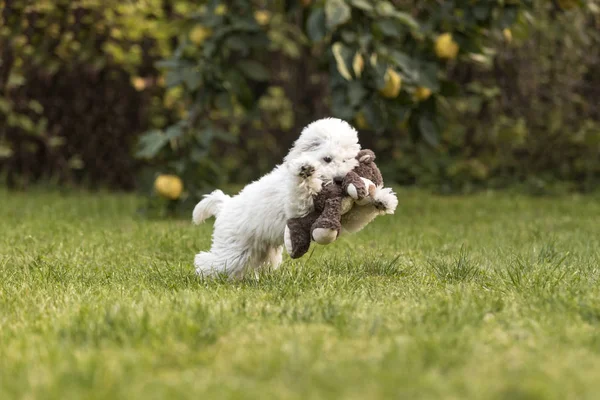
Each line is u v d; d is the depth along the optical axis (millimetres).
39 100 15422
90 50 14711
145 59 15250
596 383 3936
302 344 4598
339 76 10906
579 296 5875
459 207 13453
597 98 16422
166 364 4348
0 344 4836
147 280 6941
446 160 16328
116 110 15805
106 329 4906
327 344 4656
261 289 6445
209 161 11609
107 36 14859
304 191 5984
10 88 14797
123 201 13836
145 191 12453
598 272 7105
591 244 9039
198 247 8930
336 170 6047
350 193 5949
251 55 11789
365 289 6371
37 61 14461
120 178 16078
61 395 3826
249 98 11570
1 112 14836
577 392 3818
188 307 5461
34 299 6066
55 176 15805
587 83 16359
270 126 17906
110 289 6527
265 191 6594
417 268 7539
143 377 4105
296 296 6074
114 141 15922
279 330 4988
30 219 11336
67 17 14469
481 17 10672
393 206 6090
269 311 5457
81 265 7773
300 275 6812
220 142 17594
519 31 11477
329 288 6391
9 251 8703
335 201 5988
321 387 3893
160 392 3850
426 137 11375
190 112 11500
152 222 11148
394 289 6426
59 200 13750
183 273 7211
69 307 5723
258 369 4191
